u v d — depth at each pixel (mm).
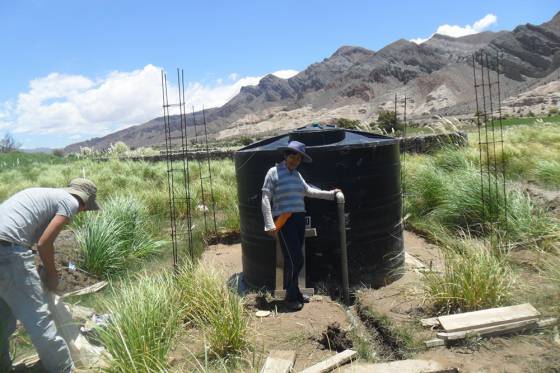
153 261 7238
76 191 3879
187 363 3975
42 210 3627
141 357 3633
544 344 3793
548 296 4562
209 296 4680
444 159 11086
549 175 9836
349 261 5543
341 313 4965
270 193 5055
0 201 13734
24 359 4047
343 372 3615
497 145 12070
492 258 5027
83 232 7043
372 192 5590
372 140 5750
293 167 5090
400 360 3877
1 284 3479
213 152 22859
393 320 4504
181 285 5008
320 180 5438
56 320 3828
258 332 4461
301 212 5094
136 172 17438
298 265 5066
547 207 7395
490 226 6793
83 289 5840
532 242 6184
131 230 7730
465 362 3668
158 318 4109
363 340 4352
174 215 9945
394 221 5852
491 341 3943
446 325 4090
